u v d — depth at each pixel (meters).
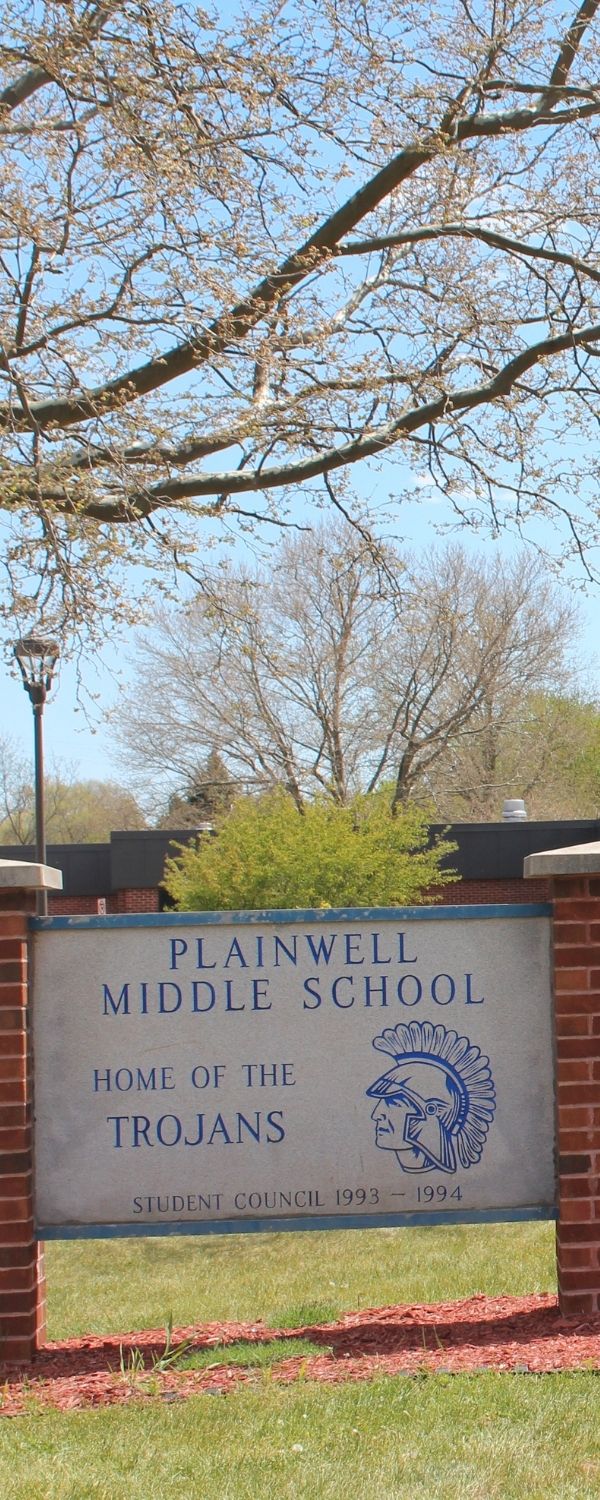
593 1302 5.77
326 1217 5.82
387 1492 3.98
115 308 9.57
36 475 9.04
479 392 12.36
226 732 39.44
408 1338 5.77
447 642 37.62
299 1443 4.43
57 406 9.73
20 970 5.75
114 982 5.88
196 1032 5.87
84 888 30.39
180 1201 5.81
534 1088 5.90
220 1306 8.61
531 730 44.00
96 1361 5.71
